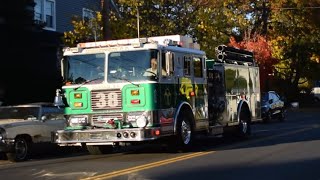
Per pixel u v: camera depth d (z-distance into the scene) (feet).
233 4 138.51
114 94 44.80
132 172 36.63
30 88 75.77
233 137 62.23
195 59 51.44
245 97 63.72
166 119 45.44
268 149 50.19
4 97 72.02
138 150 53.21
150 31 76.89
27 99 75.25
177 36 50.62
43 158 50.49
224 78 57.98
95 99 45.42
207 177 34.35
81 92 45.93
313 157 44.04
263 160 42.29
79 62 46.50
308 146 52.44
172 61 45.83
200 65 52.42
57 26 95.91
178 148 48.19
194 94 50.72
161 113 44.70
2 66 71.26
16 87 73.51
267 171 36.73
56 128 52.19
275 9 147.33
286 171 36.70
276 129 78.07
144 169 38.01
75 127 46.09
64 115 47.44
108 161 44.01
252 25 146.20
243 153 47.19
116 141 43.78
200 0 81.51
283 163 40.55
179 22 79.56
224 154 46.65
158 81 44.47
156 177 34.45
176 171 36.88
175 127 46.75
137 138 43.06
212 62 57.00
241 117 62.03
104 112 45.11
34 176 36.58
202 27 79.61
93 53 46.09
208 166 39.19
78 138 45.09
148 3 77.82
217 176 34.71
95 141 44.47
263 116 96.53
